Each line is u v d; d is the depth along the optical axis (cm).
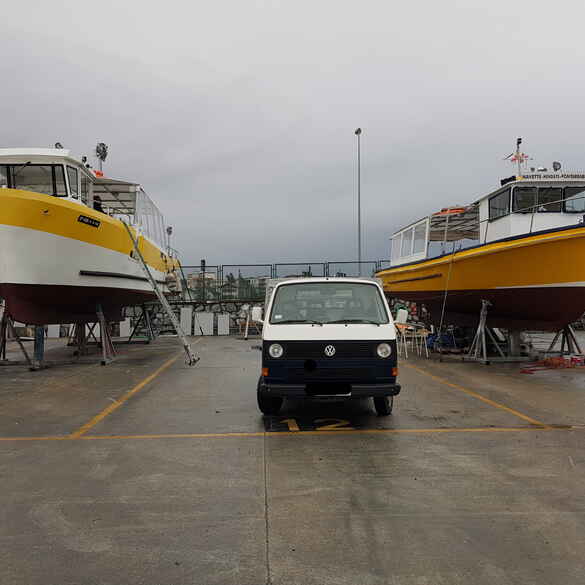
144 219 1467
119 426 587
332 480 401
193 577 260
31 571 267
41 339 1105
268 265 2558
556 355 1171
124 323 2197
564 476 407
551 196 1116
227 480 403
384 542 296
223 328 2256
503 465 436
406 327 1359
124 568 269
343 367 550
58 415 646
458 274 1170
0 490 385
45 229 940
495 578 257
